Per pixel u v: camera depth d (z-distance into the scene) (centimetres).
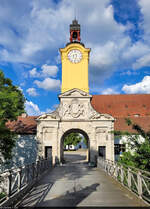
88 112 2673
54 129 2623
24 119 2992
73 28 3356
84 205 825
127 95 3866
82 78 3106
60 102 2708
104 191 1079
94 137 2609
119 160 1280
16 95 1557
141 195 845
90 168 2228
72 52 3164
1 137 1527
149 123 2838
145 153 1035
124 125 2836
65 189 1129
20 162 2512
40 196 971
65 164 2677
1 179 709
